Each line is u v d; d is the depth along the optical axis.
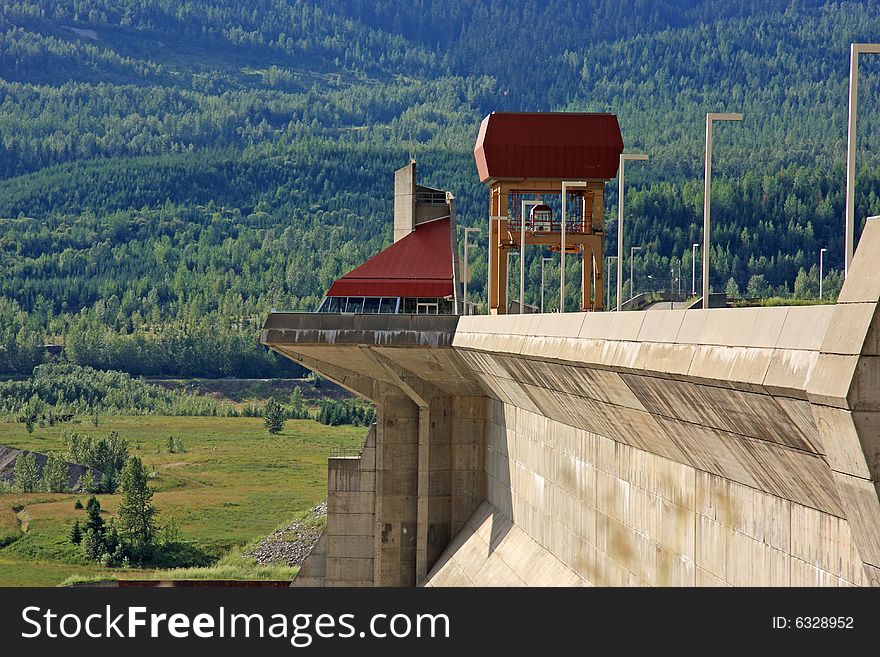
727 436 61.53
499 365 114.62
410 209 170.75
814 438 49.84
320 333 133.00
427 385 149.25
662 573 81.25
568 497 107.56
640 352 67.56
